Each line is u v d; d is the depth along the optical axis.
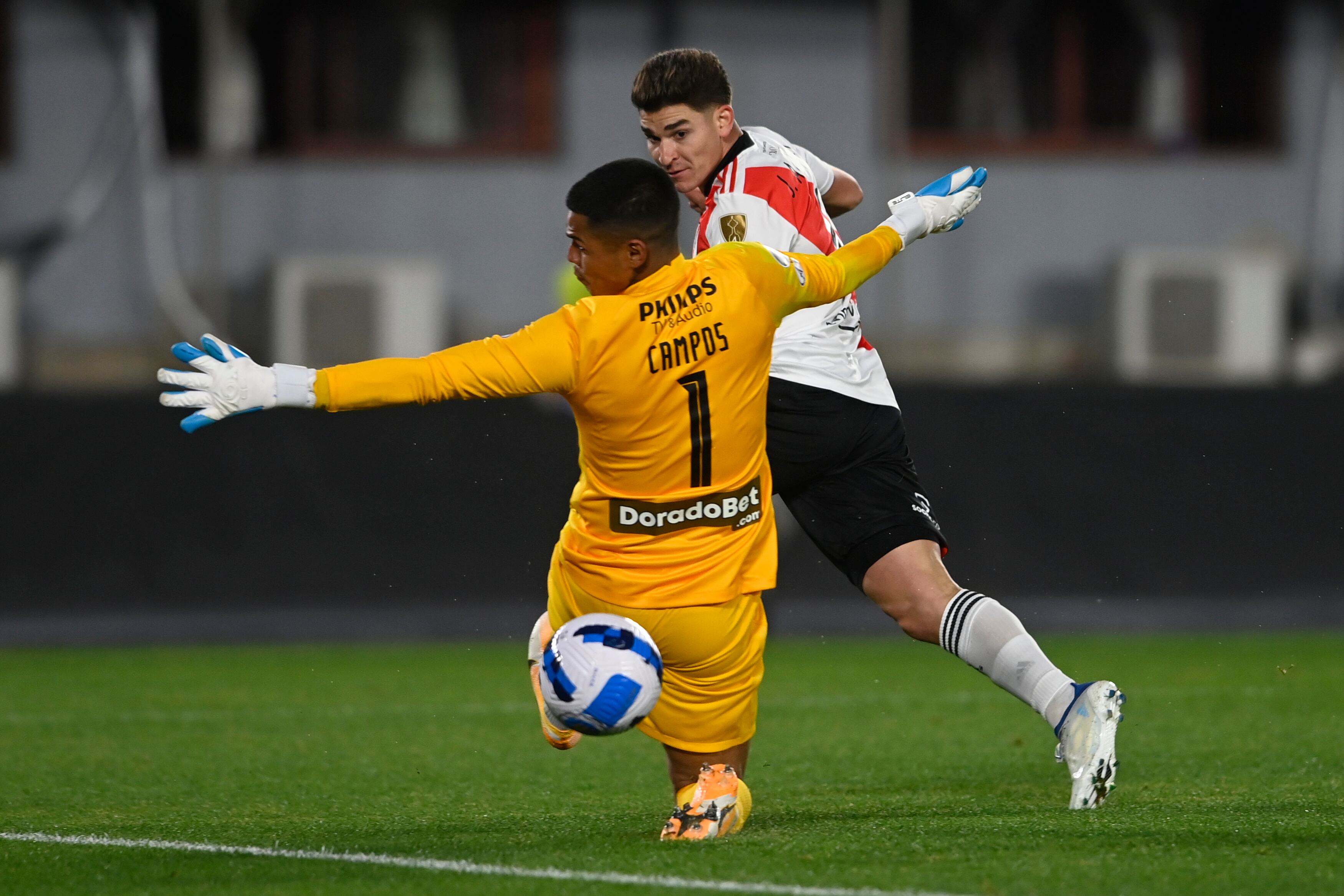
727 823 13.59
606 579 13.38
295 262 42.34
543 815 15.56
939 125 45.28
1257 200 44.69
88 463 36.00
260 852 13.36
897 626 37.31
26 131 41.69
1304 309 44.31
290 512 36.53
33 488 35.75
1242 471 37.50
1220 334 43.81
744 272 13.26
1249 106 45.41
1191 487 37.38
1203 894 11.00
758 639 13.79
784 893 11.09
